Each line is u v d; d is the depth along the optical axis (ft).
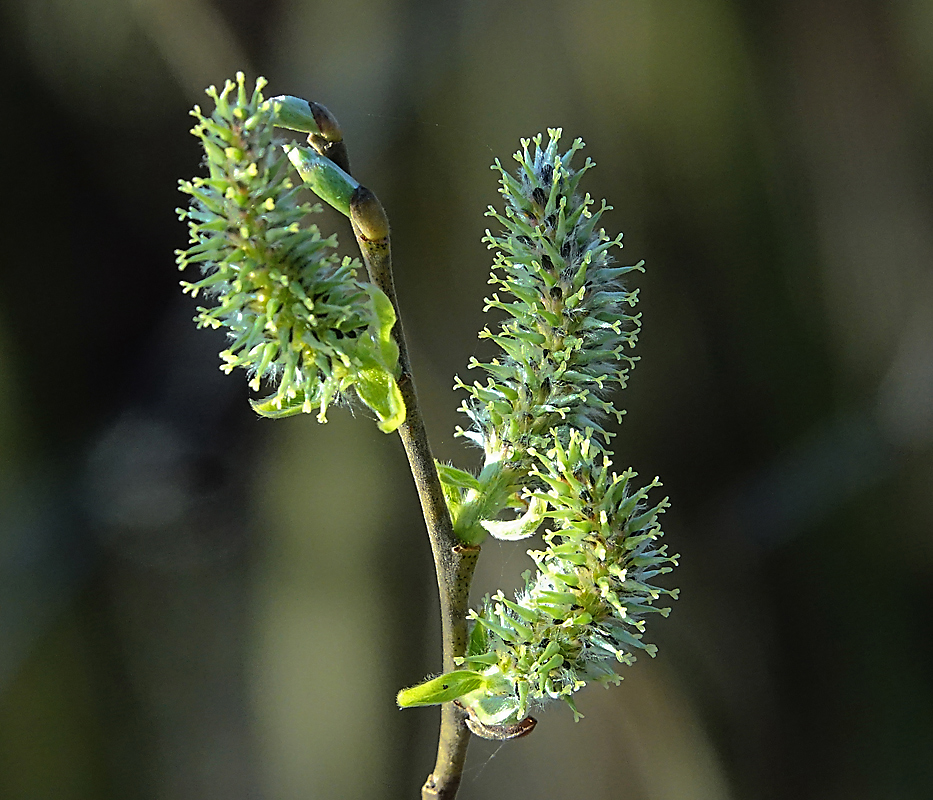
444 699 2.35
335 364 2.31
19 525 3.04
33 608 3.01
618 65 3.07
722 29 3.04
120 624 3.16
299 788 3.17
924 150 3.07
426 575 3.20
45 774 3.05
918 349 3.12
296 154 2.31
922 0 2.94
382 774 3.18
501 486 2.36
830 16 3.03
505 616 2.35
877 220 3.15
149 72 3.16
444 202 3.13
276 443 3.16
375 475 3.15
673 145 3.11
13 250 3.08
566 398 2.36
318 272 2.31
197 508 3.14
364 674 3.18
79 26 3.05
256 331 2.30
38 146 3.11
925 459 3.14
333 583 3.15
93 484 3.10
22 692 3.01
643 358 3.20
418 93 3.13
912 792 3.20
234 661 3.21
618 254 3.17
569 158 2.37
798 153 3.13
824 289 3.19
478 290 3.12
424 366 3.15
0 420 3.07
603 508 2.34
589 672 2.35
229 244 2.30
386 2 3.15
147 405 3.17
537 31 3.08
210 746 3.21
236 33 3.13
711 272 3.17
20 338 3.12
